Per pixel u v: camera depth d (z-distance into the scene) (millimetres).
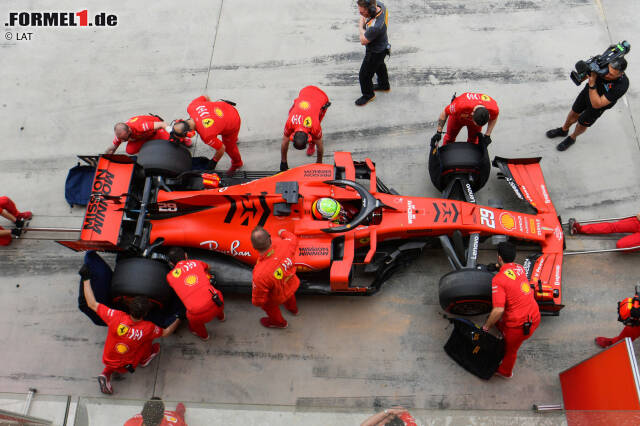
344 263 4848
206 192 5176
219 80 7203
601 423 3828
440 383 5059
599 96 5535
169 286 4980
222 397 5082
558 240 5234
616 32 7250
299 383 5121
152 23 7816
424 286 5590
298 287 5047
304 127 5379
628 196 6055
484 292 4730
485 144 5473
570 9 7508
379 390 5047
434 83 6992
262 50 7430
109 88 7223
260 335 5391
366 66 6293
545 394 4984
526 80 6941
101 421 4078
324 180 5090
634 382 3791
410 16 7602
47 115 7023
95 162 5727
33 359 5371
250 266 5227
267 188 5129
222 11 7855
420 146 6523
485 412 4035
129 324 4520
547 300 4910
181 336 5402
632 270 5590
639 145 6406
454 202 5191
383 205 4895
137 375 5223
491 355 4844
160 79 7262
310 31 7562
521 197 5352
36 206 6301
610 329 5273
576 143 6457
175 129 5203
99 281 4863
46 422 4109
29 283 5793
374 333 5352
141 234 5000
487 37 7332
